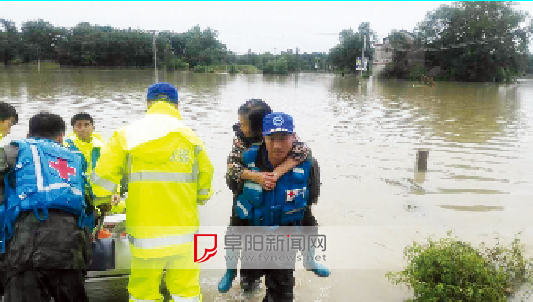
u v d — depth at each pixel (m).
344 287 4.21
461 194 7.44
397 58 61.06
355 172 8.73
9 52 63.97
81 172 3.21
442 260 3.80
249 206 3.50
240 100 23.12
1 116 3.61
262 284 4.24
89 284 3.54
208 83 40.19
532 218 6.32
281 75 70.62
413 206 6.71
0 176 2.94
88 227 3.30
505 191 7.68
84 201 3.12
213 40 79.88
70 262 2.88
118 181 3.12
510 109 22.58
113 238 3.79
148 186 3.02
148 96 3.36
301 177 3.39
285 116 3.27
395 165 9.45
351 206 6.63
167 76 50.47
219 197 6.74
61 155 3.13
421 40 60.84
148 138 3.01
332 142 12.04
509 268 4.26
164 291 3.75
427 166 9.44
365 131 14.11
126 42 66.25
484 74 56.03
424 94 32.69
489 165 9.73
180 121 3.30
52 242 2.82
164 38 72.62
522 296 3.96
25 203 2.83
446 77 58.16
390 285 4.27
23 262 2.76
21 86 28.38
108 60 67.75
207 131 12.66
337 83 47.12
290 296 3.61
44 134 3.29
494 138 13.44
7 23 68.75
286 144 3.30
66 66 66.62
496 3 55.28
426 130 14.71
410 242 5.33
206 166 3.31
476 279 3.69
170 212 3.07
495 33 54.38
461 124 16.42
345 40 70.56
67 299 2.92
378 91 34.88
